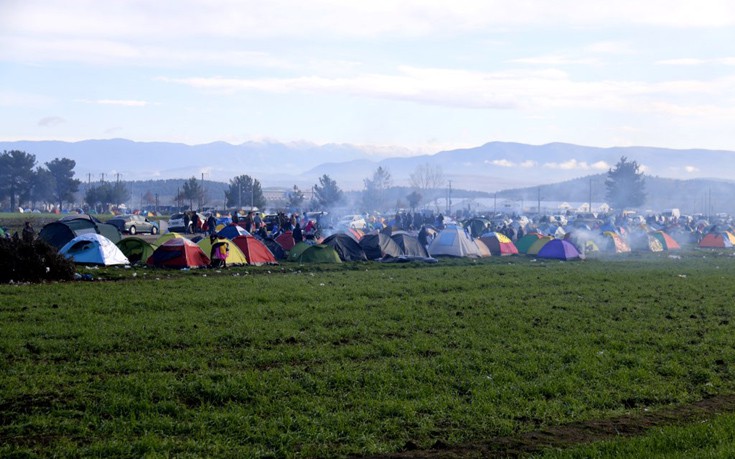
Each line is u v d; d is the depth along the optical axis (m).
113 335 17.27
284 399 12.94
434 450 11.02
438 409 12.70
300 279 31.14
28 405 12.16
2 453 10.13
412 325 19.84
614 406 13.33
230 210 123.50
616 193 182.88
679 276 35.56
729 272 39.03
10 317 19.34
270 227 61.41
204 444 10.80
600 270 38.78
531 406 13.02
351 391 13.55
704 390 14.48
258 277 31.94
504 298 25.62
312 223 61.50
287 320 20.02
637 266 42.59
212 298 23.66
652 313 22.86
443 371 15.06
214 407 12.48
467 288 28.81
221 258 36.91
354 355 16.17
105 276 30.94
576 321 21.05
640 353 17.12
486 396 13.41
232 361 15.29
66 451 10.33
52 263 28.95
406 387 13.87
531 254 52.22
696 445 10.71
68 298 23.05
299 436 11.26
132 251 38.12
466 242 48.84
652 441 10.82
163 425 11.45
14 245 28.70
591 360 16.16
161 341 16.81
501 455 10.79
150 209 164.50
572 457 10.27
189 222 67.75
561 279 32.66
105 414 11.91
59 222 43.53
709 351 17.59
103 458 10.22
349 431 11.52
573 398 13.54
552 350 17.11
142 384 13.23
